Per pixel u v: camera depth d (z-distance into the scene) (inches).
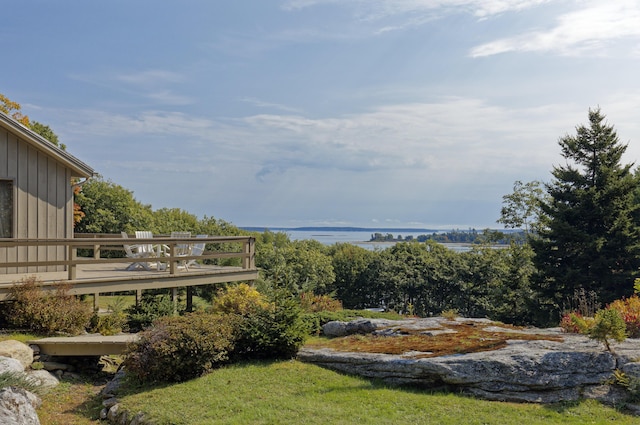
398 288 2018.9
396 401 314.5
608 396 308.7
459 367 338.3
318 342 469.4
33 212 570.3
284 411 297.4
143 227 1270.9
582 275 1014.4
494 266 1754.4
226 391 336.8
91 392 388.8
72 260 508.4
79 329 479.2
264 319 421.7
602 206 1055.6
